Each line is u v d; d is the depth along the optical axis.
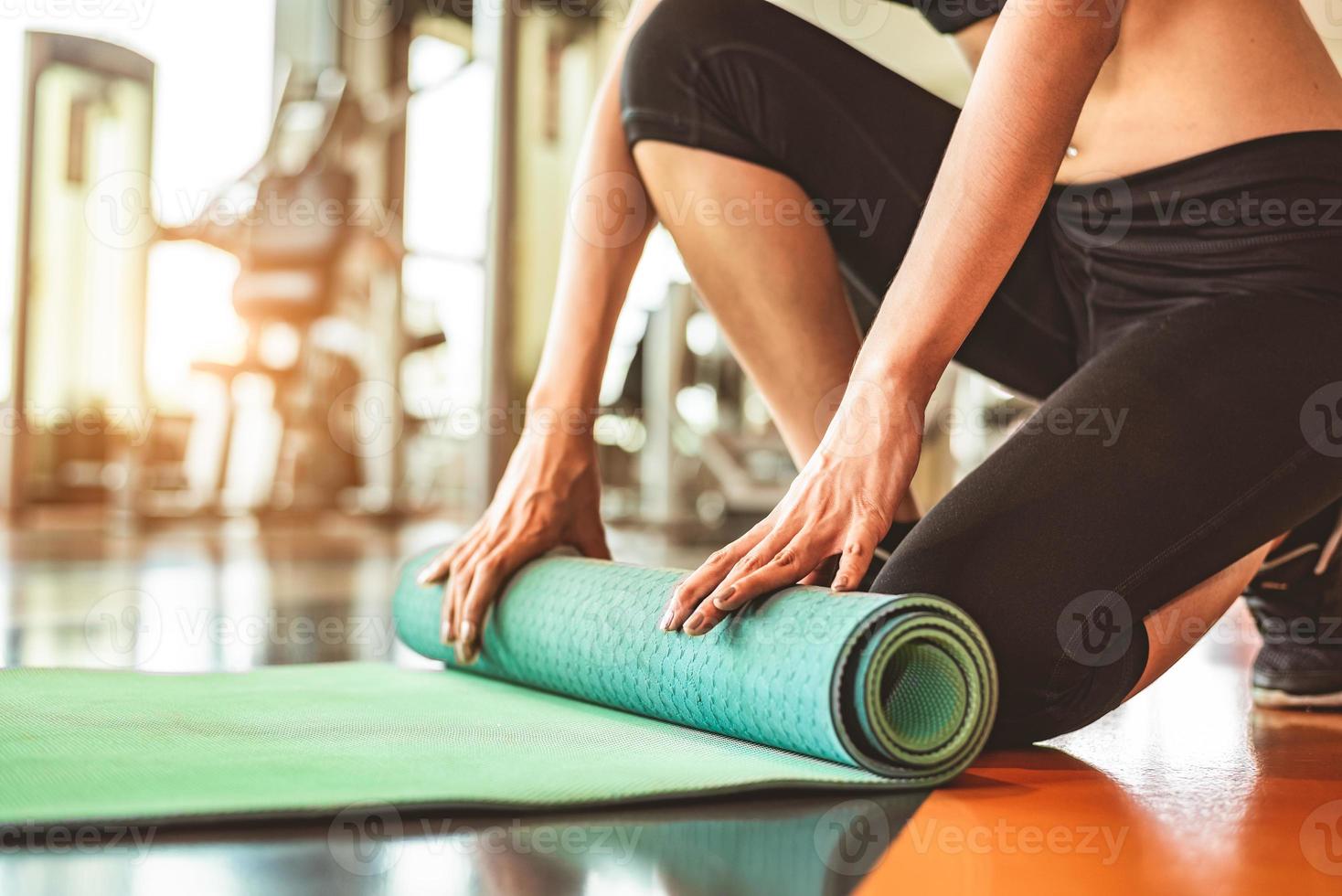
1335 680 1.25
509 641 1.19
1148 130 1.13
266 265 4.58
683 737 0.98
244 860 0.61
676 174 1.26
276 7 5.35
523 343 6.34
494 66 2.75
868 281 1.35
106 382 4.94
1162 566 0.96
